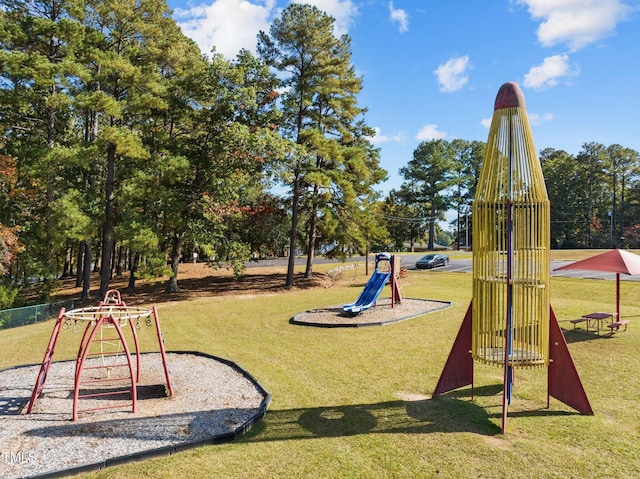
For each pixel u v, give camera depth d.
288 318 13.81
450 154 65.69
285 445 5.11
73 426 5.67
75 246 30.91
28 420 5.89
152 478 4.38
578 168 58.81
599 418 5.77
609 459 4.69
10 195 20.20
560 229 59.06
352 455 4.85
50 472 4.38
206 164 21.03
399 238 60.53
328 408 6.29
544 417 5.84
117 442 5.16
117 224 19.41
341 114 24.67
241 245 22.70
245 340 10.97
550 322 6.20
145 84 18.47
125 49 20.00
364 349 9.60
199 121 20.97
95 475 4.44
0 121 19.56
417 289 20.17
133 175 19.19
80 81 21.47
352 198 21.84
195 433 5.41
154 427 5.61
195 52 24.27
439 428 5.55
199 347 10.37
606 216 60.56
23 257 19.34
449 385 6.68
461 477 4.37
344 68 23.66
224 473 4.46
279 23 22.55
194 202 21.38
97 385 7.42
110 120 22.30
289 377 7.78
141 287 26.61
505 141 5.75
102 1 19.86
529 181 5.63
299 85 22.62
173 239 23.33
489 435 5.33
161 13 22.86
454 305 15.17
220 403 6.49
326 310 14.82
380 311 14.08
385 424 5.70
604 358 8.50
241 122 21.28
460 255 44.84
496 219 5.82
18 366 8.79
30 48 18.53
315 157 23.56
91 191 19.56
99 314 6.34
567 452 4.86
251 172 22.11
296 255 50.19
